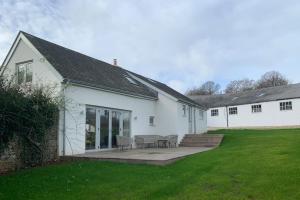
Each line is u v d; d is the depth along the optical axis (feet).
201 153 55.26
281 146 53.88
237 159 44.11
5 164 41.09
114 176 36.37
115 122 67.51
